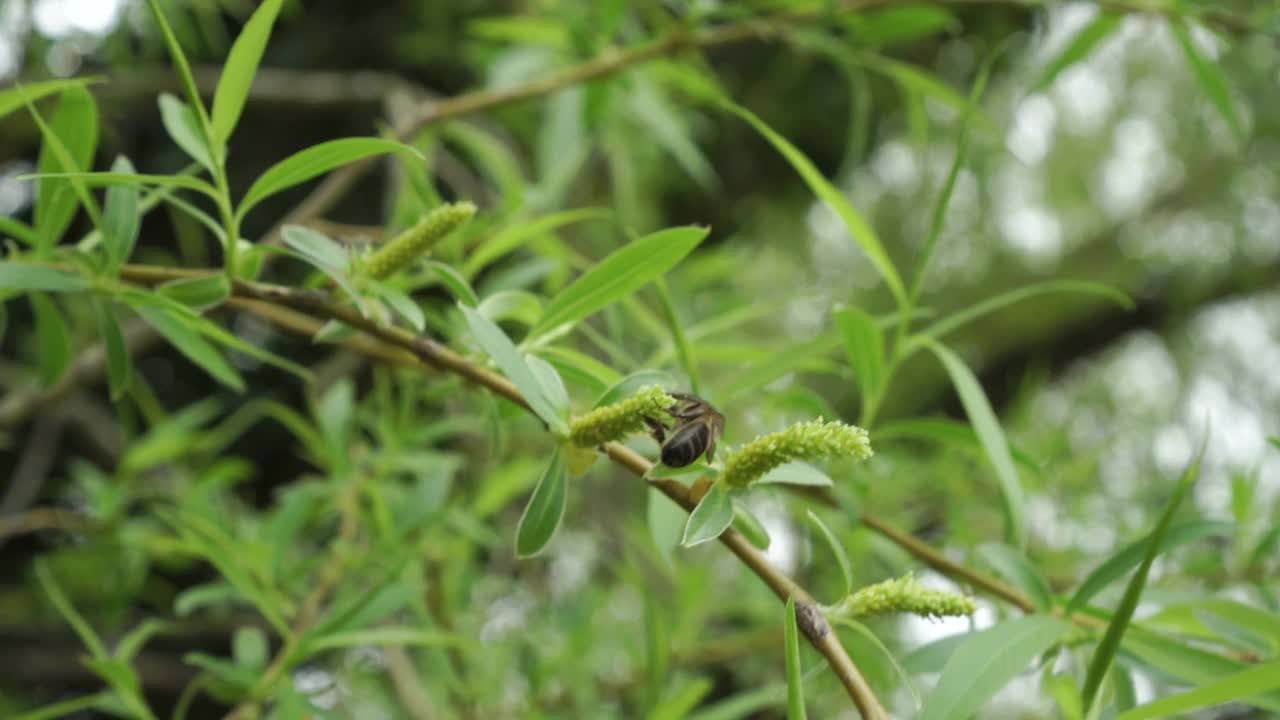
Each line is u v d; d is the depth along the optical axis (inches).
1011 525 24.5
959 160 24.7
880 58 33.4
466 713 30.1
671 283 37.6
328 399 29.6
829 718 32.1
